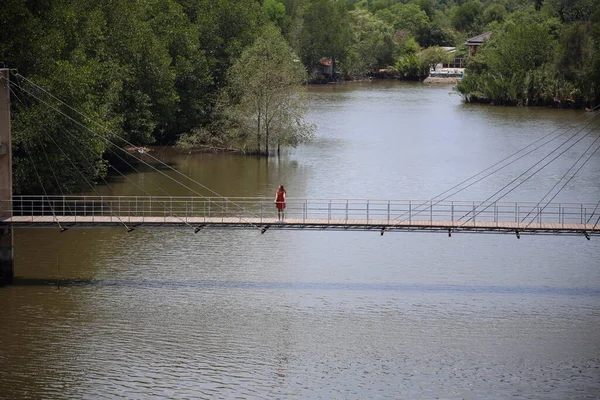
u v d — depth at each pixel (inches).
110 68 4820.4
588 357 2559.1
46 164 3971.5
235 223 3208.7
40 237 3700.8
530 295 3068.4
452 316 2866.6
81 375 2423.7
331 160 5526.6
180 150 5792.3
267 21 7509.8
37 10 4301.2
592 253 3577.8
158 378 2406.5
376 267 3383.4
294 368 2476.6
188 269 3319.4
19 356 2532.0
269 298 3016.7
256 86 5605.3
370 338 2684.5
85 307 2906.0
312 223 3206.2
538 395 2331.4
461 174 5137.8
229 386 2367.1
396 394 2331.4
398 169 5260.8
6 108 3161.9
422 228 3206.2
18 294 3019.2
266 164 5369.1
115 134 4542.3
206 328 2743.6
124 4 5226.4
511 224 3240.7
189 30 5979.3
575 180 4997.5
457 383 2394.2
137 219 3243.1
